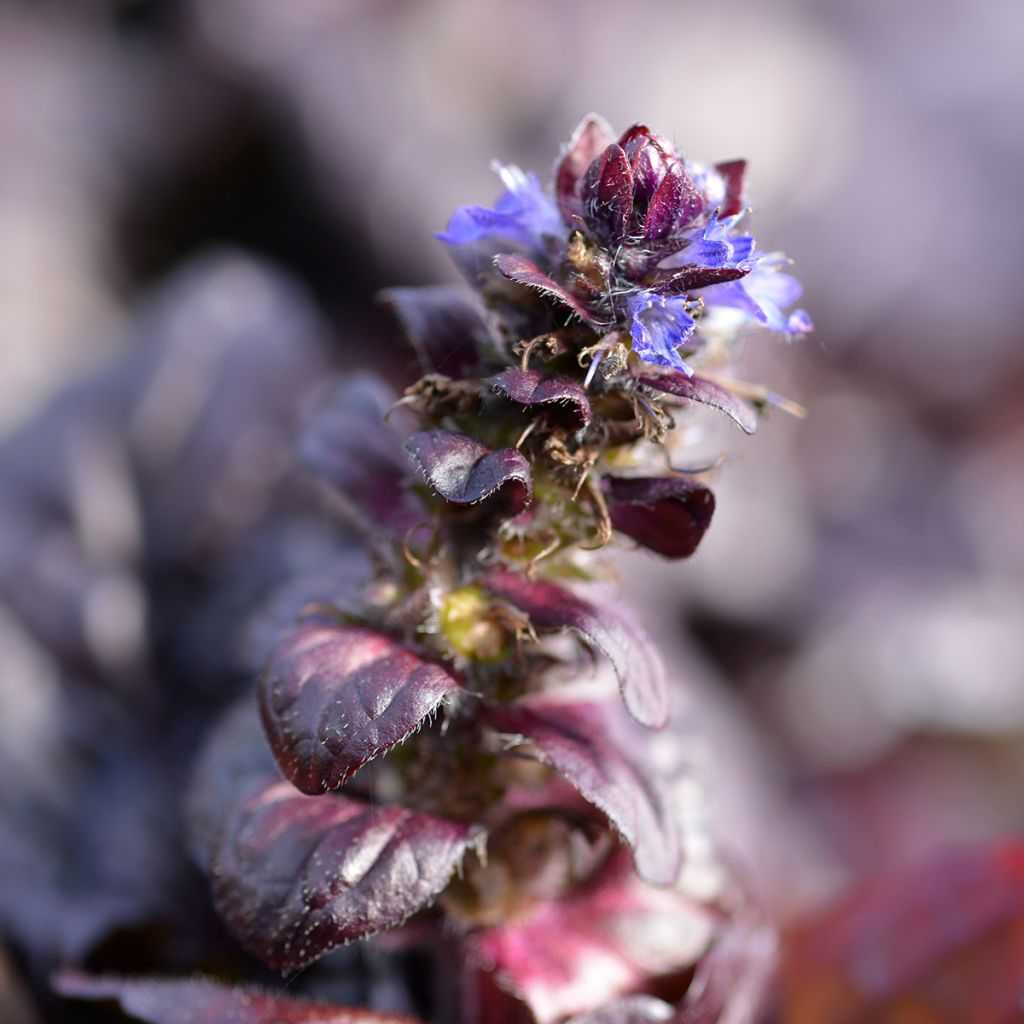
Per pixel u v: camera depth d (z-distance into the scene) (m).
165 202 0.83
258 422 0.53
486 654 0.37
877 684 0.64
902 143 0.90
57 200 0.80
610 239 0.36
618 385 0.36
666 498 0.37
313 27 0.86
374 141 0.81
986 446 0.84
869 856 0.60
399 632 0.37
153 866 0.44
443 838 0.37
